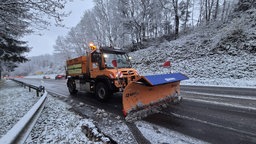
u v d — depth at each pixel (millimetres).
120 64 6473
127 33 24391
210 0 25219
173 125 3562
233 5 19891
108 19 23453
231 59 12867
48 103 6328
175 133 3150
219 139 2857
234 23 14977
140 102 4273
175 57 17750
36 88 8117
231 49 13758
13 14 3379
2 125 4246
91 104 5926
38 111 4004
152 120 3930
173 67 16031
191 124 3586
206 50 15758
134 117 3963
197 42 17797
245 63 11758
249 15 15250
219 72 12289
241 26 14344
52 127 3604
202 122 3682
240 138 2863
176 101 5551
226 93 6984
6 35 4246
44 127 3635
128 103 4008
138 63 20562
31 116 3010
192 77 13320
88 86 7137
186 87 9617
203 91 7816
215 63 13469
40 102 4387
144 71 17922
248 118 3809
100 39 26031
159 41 23609
